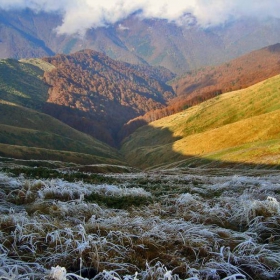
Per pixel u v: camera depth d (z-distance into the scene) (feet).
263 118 298.35
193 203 38.68
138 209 36.81
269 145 187.42
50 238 23.50
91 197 41.98
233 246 24.40
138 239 24.17
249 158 177.06
